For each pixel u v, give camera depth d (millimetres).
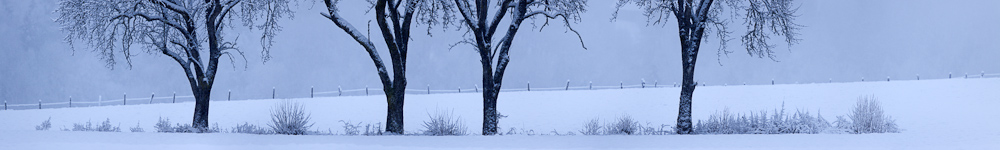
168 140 19078
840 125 22812
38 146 16906
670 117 35594
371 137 20297
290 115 24172
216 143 18094
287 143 17984
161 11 26469
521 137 19984
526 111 38219
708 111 37094
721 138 19312
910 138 18875
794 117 23484
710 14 25156
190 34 26656
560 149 16516
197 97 26516
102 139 19219
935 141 17844
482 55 23062
